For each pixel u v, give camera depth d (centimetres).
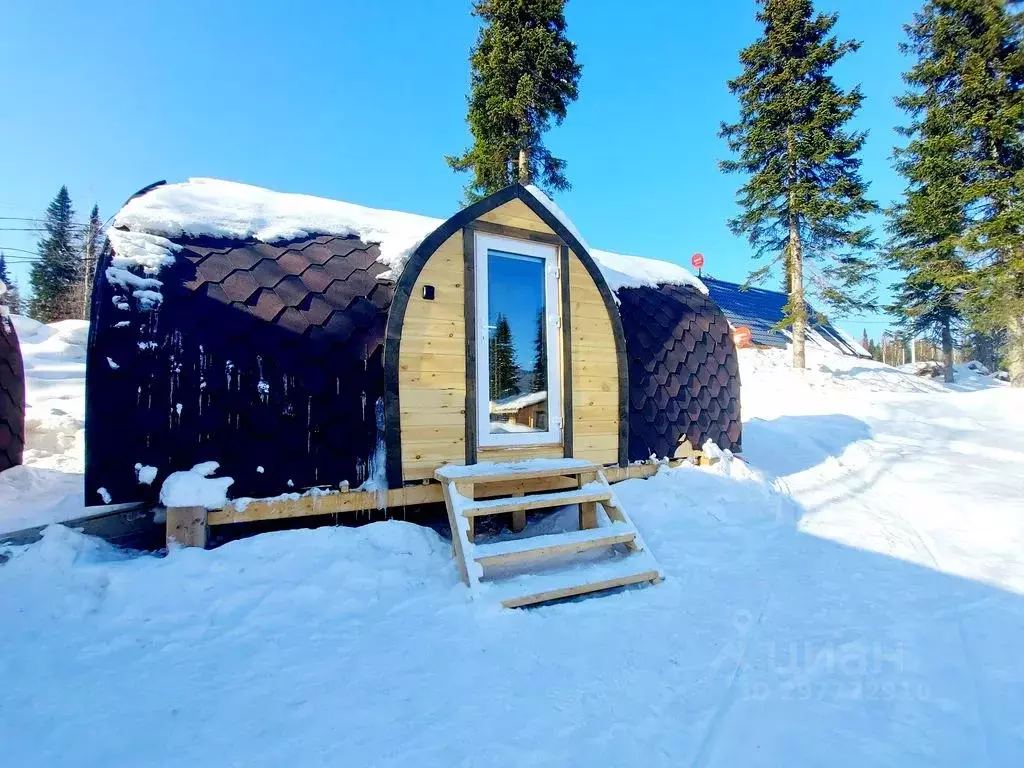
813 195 1500
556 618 287
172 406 329
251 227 418
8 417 532
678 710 210
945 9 1611
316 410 367
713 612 303
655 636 272
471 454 409
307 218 455
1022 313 1374
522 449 432
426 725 194
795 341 1559
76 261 3722
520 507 355
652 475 521
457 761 176
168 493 317
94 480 308
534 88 1273
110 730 186
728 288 2411
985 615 304
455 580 316
